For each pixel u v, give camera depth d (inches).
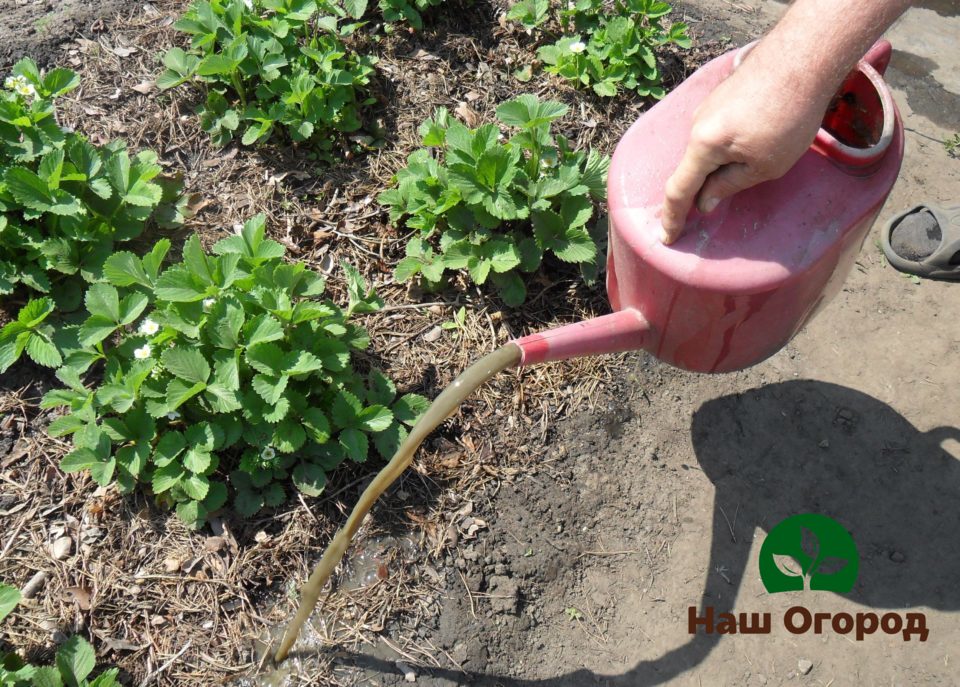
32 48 81.0
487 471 69.1
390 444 67.7
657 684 65.1
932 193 82.5
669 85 85.7
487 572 66.6
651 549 68.6
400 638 64.3
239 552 65.3
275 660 63.0
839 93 57.2
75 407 65.1
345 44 83.7
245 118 77.7
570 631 66.2
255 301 66.4
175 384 64.3
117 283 67.2
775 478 70.9
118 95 79.8
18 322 67.1
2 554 64.4
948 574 68.4
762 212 54.4
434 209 72.7
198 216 75.8
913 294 78.4
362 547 66.1
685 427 72.1
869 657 66.0
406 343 72.7
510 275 73.8
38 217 69.7
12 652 61.0
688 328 56.5
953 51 93.4
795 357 75.3
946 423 73.0
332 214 76.8
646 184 55.9
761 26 92.3
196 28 78.2
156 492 64.1
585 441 70.9
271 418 63.7
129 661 62.4
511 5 87.7
